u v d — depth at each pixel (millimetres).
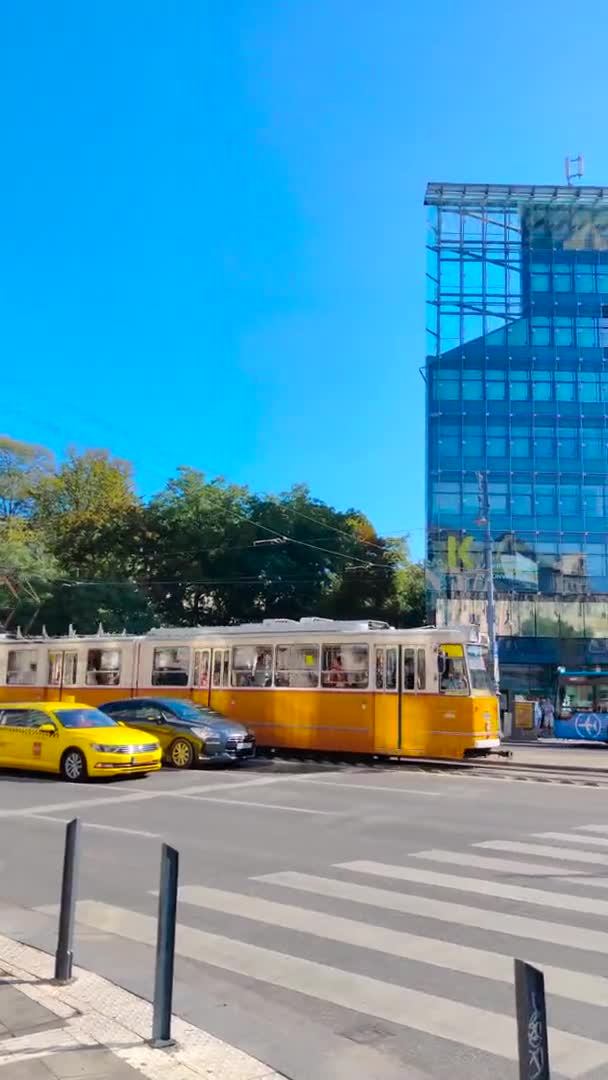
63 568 51594
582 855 9531
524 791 15758
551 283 53969
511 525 51031
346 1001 5230
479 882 8219
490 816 12453
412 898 7629
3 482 60688
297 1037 4699
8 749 17672
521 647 49844
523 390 52719
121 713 20969
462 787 16328
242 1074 4129
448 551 50750
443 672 20031
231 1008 5113
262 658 22844
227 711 23156
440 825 11602
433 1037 4711
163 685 24531
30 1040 4414
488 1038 4691
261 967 5848
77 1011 4844
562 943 6344
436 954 6098
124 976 5656
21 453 61906
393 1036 4723
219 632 23938
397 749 20297
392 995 5328
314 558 50312
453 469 51781
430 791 15594
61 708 17750
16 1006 4914
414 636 20547
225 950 6211
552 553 50750
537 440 52062
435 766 21016
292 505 51312
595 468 51719
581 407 52406
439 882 8227
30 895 7879
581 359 53062
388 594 53438
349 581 51656
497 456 51875
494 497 51438
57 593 48031
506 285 54250
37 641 27719
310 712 21719
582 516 51125
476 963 5902
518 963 2932
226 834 10891
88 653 26359
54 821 11938
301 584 50250
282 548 50094
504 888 7988
